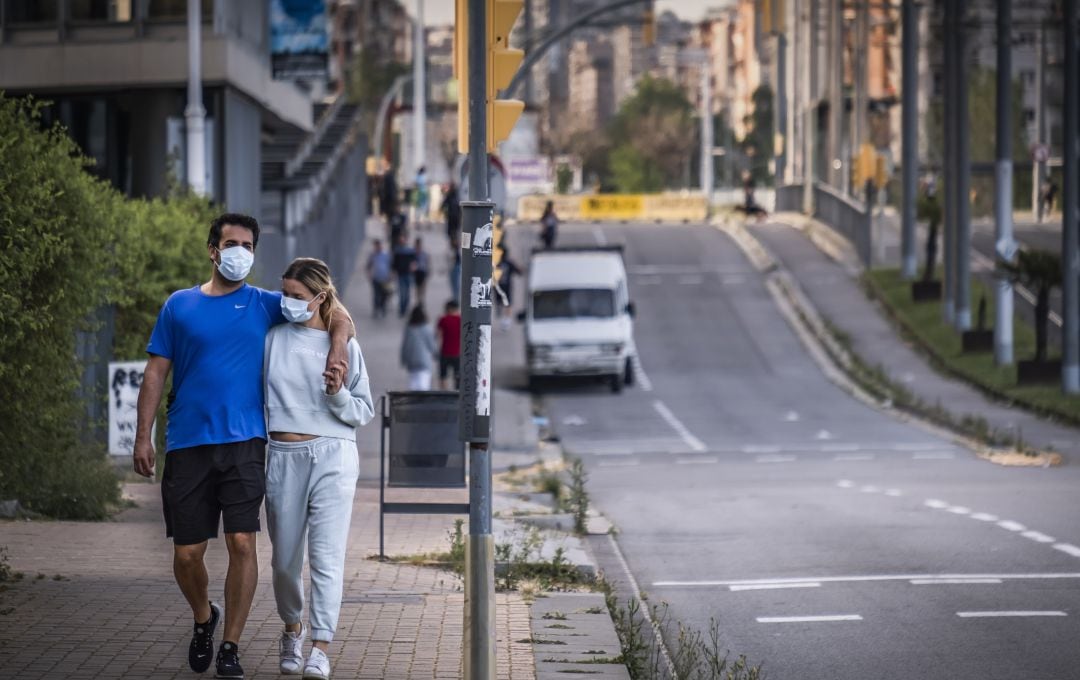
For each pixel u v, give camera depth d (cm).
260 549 3534
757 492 5497
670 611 3036
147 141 8719
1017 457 6656
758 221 19875
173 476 2028
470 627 1859
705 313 13762
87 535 3534
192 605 2086
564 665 2286
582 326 10612
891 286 14075
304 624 2517
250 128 9575
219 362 2023
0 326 2909
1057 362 9644
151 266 5438
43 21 8662
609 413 9556
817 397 10125
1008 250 9938
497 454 7319
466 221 1877
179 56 8531
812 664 2495
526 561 3388
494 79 1916
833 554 3806
